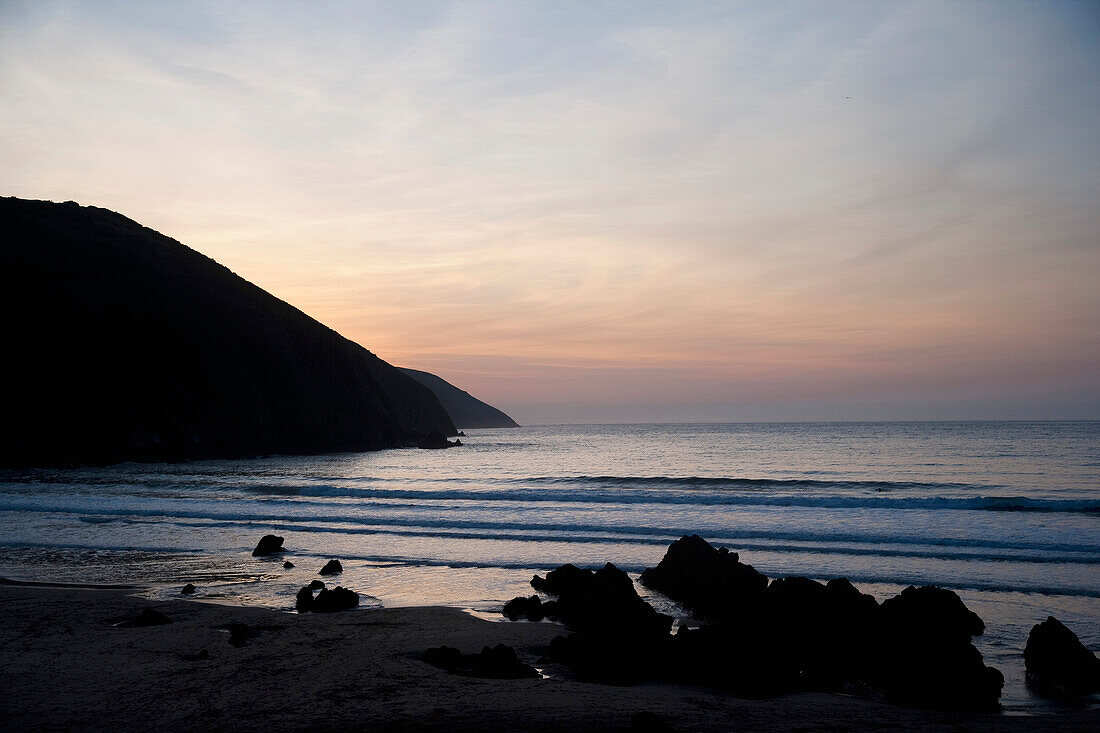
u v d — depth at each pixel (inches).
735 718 298.7
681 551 566.3
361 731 280.5
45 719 296.4
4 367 2242.9
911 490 1302.9
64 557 700.7
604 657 376.2
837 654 379.9
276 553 715.4
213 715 300.5
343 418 3097.9
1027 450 2522.1
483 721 291.7
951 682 338.0
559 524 873.5
